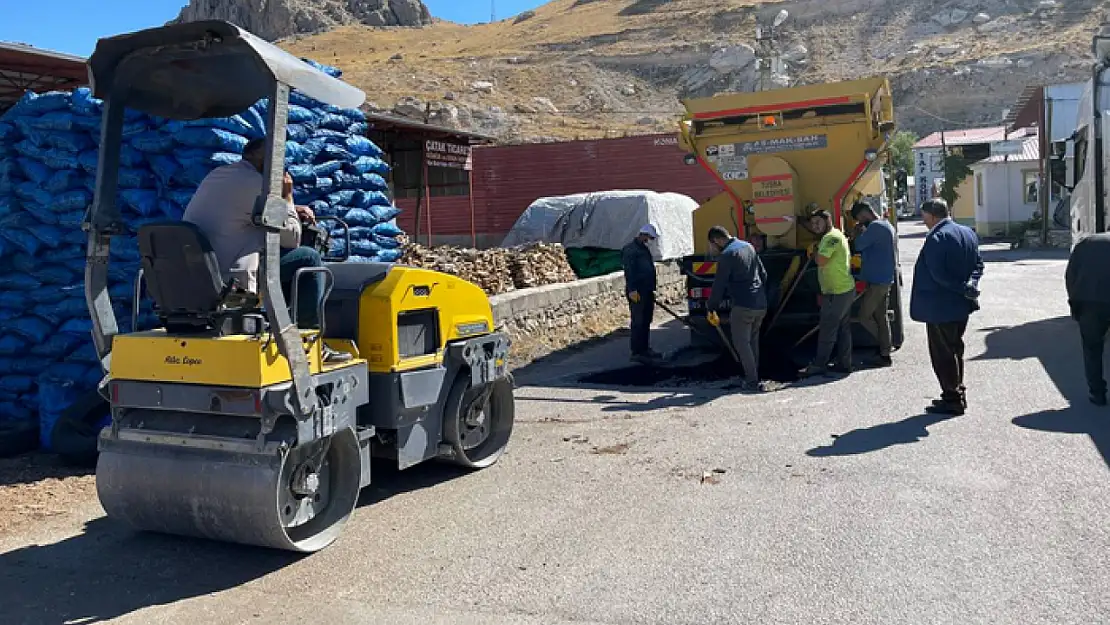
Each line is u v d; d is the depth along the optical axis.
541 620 4.26
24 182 7.29
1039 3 94.44
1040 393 8.33
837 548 4.93
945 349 7.66
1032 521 5.17
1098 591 4.28
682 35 101.31
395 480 6.63
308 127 8.83
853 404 8.38
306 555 5.19
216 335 5.05
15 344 7.34
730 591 4.47
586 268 19.86
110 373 5.32
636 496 5.99
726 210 11.59
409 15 147.88
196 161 7.21
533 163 25.30
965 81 82.94
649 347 12.28
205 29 4.80
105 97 5.39
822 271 9.75
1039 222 32.50
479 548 5.20
